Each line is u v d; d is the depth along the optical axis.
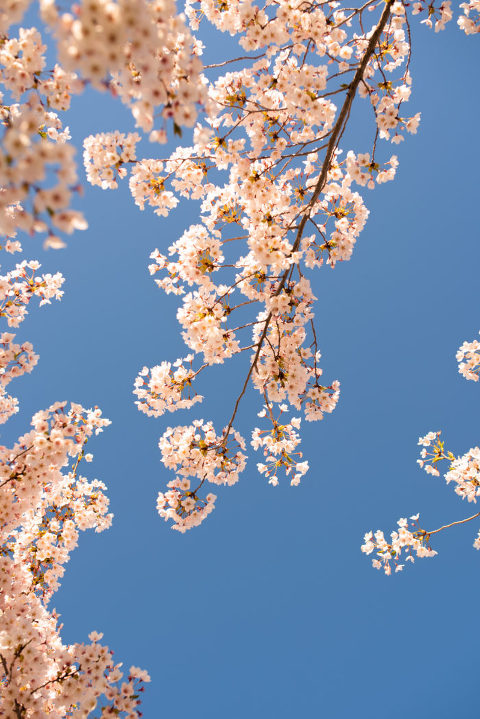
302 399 5.44
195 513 5.74
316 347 5.37
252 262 5.27
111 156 4.43
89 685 4.73
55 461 4.88
